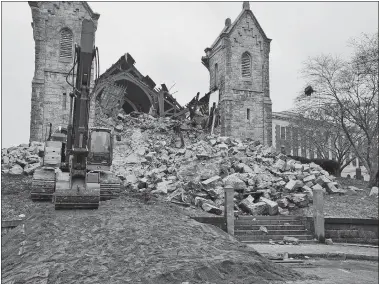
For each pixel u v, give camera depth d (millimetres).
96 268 8898
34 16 38906
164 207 14750
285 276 9852
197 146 32031
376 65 32375
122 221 12055
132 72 49375
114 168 28953
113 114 42844
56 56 38969
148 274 8492
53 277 8477
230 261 9516
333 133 45125
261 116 43219
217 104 44219
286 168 29531
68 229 11320
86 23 13039
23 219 14953
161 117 45594
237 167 27672
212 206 21266
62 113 38250
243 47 44031
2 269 9242
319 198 19312
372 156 34375
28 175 27000
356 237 19812
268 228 19688
